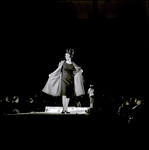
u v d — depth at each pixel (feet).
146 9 36.78
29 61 43.32
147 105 18.74
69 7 40.98
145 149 14.82
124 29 45.21
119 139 14.99
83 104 44.27
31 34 43.62
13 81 40.50
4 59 40.01
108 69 46.70
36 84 43.45
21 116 14.65
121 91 44.11
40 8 40.24
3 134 13.60
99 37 46.83
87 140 14.17
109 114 18.89
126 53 45.75
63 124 14.46
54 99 43.50
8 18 39.68
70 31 46.50
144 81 42.34
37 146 13.51
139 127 16.78
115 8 40.50
